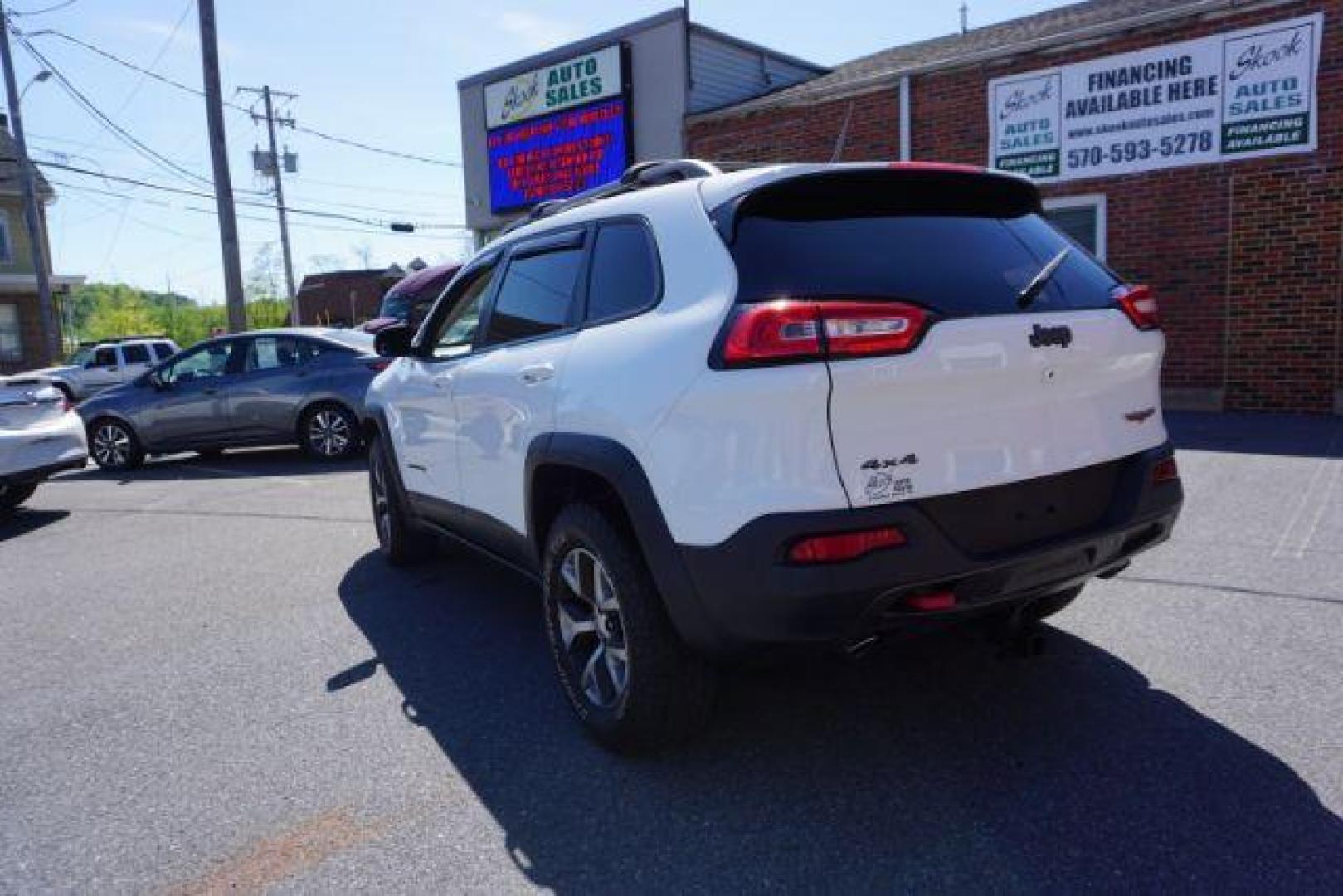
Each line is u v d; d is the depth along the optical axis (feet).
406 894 8.05
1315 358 31.07
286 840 9.00
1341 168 29.89
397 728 11.28
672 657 9.49
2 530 25.91
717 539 8.37
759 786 9.45
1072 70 34.96
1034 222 10.54
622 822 8.97
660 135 50.44
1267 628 12.69
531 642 14.03
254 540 22.02
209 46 53.93
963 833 8.46
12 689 13.35
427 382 14.90
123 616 16.58
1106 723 10.34
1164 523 10.00
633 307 10.05
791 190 9.29
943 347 8.22
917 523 8.18
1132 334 9.71
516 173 57.62
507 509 12.45
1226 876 7.63
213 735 11.40
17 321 100.37
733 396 8.18
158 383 36.19
